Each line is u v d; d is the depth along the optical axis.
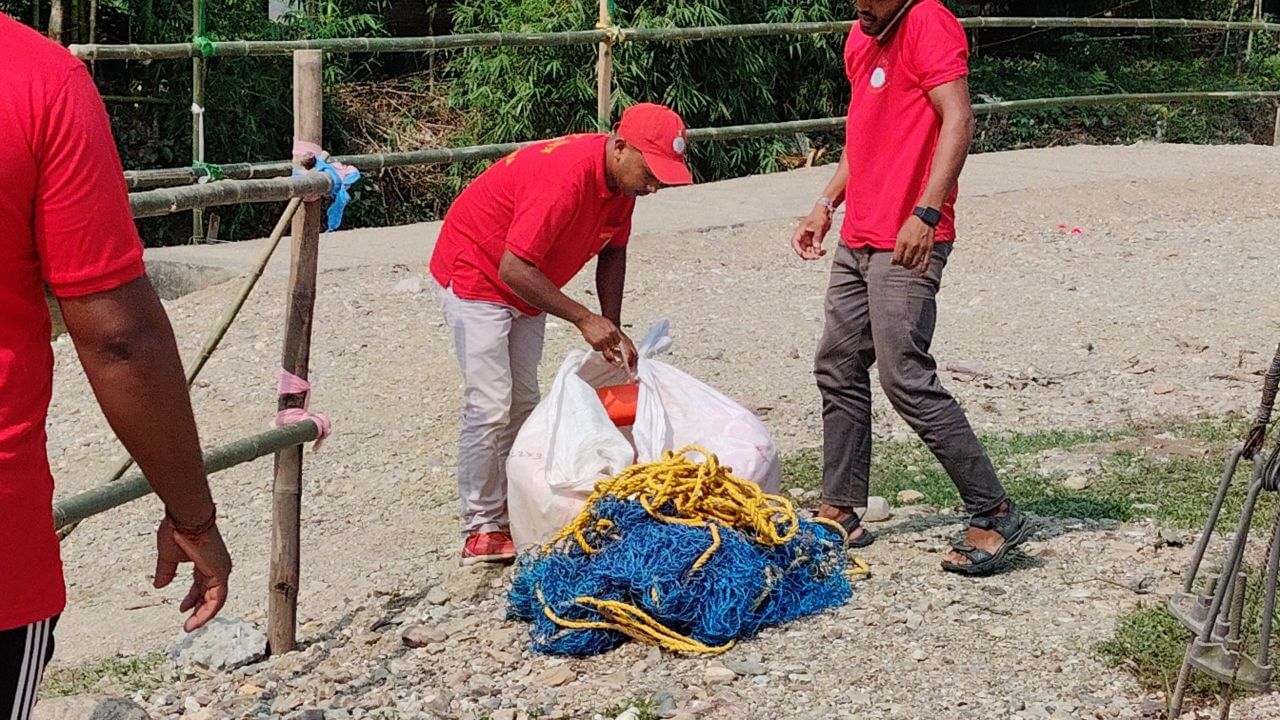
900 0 3.84
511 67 13.49
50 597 1.99
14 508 1.92
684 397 4.38
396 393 6.60
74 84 1.88
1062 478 5.00
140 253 1.95
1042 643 3.62
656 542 3.77
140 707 3.43
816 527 4.08
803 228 4.43
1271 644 3.40
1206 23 14.26
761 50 14.16
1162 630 3.55
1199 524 4.44
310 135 3.93
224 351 7.13
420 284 8.09
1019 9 19.34
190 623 2.23
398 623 4.24
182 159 12.88
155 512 5.82
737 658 3.64
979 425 5.82
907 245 3.75
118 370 1.94
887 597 3.96
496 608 4.25
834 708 3.35
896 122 3.91
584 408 4.22
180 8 12.64
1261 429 2.67
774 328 7.48
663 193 10.91
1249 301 7.83
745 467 4.20
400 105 14.17
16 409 1.92
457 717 3.48
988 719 3.25
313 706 3.70
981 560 4.02
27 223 1.86
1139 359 6.71
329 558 4.94
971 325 7.50
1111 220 10.27
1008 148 16.28
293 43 9.15
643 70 13.57
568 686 3.60
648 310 7.84
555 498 4.10
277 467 4.04
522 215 4.14
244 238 12.92
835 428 4.28
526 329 4.55
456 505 5.41
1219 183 11.44
